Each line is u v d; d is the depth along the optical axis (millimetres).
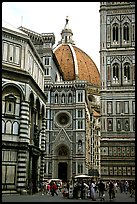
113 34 89062
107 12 90250
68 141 106562
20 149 42031
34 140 47969
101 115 84000
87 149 114625
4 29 43000
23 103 43375
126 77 85438
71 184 45812
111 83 85625
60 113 108938
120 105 83750
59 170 106688
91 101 178125
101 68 87188
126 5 89250
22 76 43719
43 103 55875
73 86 109375
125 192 62844
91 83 184375
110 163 79875
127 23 88750
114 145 80812
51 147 107438
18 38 44625
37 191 50250
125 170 78875
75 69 180625
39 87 51062
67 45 199000
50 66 112688
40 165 54156
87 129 117125
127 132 81688
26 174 43000
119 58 87000
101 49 88438
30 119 46719
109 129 82875
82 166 104000
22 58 44719
